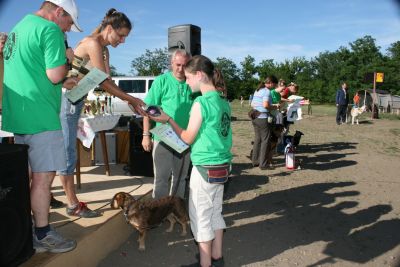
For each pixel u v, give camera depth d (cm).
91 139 441
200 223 292
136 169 529
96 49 319
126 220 377
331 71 6350
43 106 260
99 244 337
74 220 348
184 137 285
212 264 313
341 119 1766
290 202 539
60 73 256
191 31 600
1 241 226
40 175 268
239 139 1168
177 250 379
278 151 877
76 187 458
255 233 428
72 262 292
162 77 377
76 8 276
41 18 259
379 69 5119
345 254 379
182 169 401
